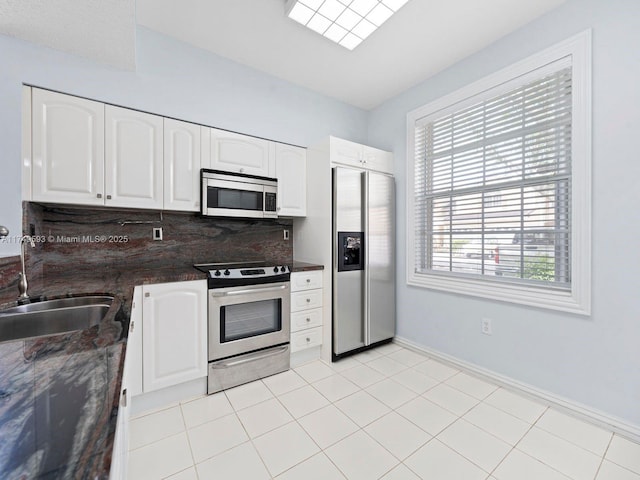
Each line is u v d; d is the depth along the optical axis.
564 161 1.85
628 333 1.58
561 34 1.82
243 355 2.18
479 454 1.47
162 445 1.52
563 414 1.80
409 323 2.84
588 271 1.71
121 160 1.93
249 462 1.42
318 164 2.70
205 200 2.22
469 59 2.36
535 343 1.96
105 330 0.92
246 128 2.51
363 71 2.59
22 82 1.65
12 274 1.45
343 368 2.43
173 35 2.14
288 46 2.27
